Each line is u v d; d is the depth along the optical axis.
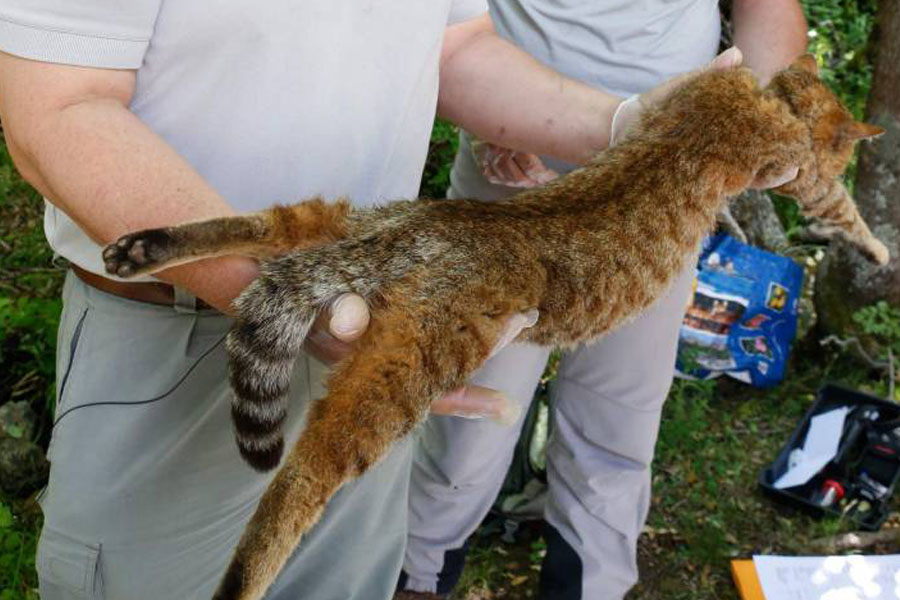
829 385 2.65
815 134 1.51
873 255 1.90
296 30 1.14
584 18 1.79
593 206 1.28
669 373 1.99
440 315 1.10
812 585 2.16
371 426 1.08
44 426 2.32
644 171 1.34
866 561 2.21
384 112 1.27
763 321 2.71
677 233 1.34
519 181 1.76
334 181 1.27
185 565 1.41
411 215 1.18
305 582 1.56
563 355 2.02
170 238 1.02
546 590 2.14
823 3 3.98
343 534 1.52
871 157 2.62
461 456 1.99
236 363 1.06
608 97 1.46
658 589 2.26
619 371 1.96
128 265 1.00
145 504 1.35
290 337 1.05
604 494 2.07
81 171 1.04
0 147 3.03
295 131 1.20
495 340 1.13
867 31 3.88
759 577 2.17
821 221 1.82
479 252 1.16
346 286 1.09
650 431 2.05
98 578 1.38
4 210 2.91
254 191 1.23
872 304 2.70
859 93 3.64
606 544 2.11
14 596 2.01
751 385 2.78
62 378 1.36
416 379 1.09
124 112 1.08
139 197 1.04
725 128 1.39
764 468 2.53
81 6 1.03
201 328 1.29
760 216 3.07
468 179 2.02
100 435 1.33
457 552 2.15
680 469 2.55
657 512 2.44
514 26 1.87
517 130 1.48
